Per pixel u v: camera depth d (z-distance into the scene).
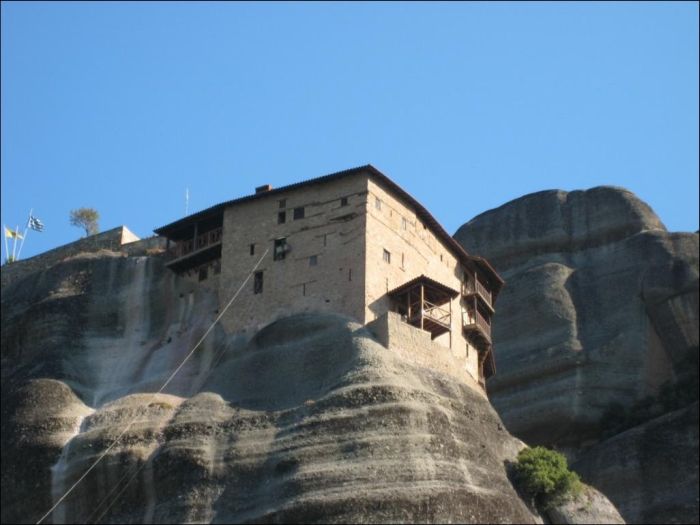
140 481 71.25
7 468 76.44
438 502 63.72
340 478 65.12
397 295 82.19
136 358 85.81
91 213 115.75
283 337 79.69
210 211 89.88
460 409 74.25
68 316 88.94
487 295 98.19
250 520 64.88
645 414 104.25
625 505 92.50
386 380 71.25
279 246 85.44
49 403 79.88
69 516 72.12
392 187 86.00
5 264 103.38
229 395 76.62
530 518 70.06
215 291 87.94
